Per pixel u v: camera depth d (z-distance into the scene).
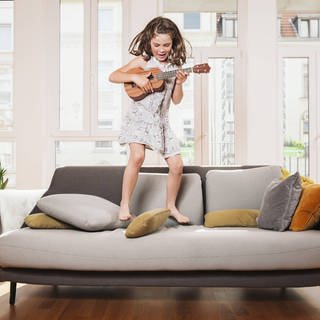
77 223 2.29
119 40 4.84
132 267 2.12
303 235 2.15
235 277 2.14
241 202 2.71
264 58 4.66
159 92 2.62
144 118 2.60
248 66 4.67
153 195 2.75
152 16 4.62
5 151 4.85
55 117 4.80
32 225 2.38
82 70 4.82
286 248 2.09
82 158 4.86
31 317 2.08
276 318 2.06
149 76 2.58
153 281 2.16
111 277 2.17
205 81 4.76
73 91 4.82
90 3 4.80
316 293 2.55
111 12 4.83
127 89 2.66
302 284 2.13
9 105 4.85
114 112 4.84
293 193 2.29
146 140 2.56
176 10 4.88
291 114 4.88
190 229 2.37
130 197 2.59
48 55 4.80
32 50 4.66
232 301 2.37
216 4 4.88
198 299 2.42
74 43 4.82
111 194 2.80
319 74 4.87
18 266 2.17
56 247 2.15
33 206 2.80
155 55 2.68
